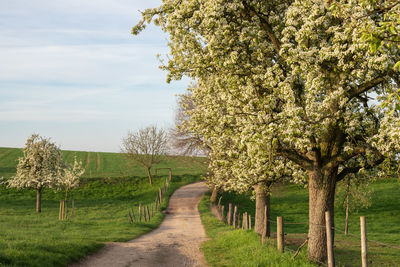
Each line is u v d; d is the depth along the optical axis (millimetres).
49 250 14734
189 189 71688
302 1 12914
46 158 50250
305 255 14891
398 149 11977
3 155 102312
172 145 52750
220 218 42094
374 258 20047
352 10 11234
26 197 62656
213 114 17641
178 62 16203
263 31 14922
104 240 22016
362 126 13938
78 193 68062
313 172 15148
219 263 15594
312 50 12789
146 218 41375
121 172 83250
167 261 16594
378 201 56844
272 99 14016
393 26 7973
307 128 12562
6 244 14336
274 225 44594
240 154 17859
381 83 13438
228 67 15148
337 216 49812
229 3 14227
